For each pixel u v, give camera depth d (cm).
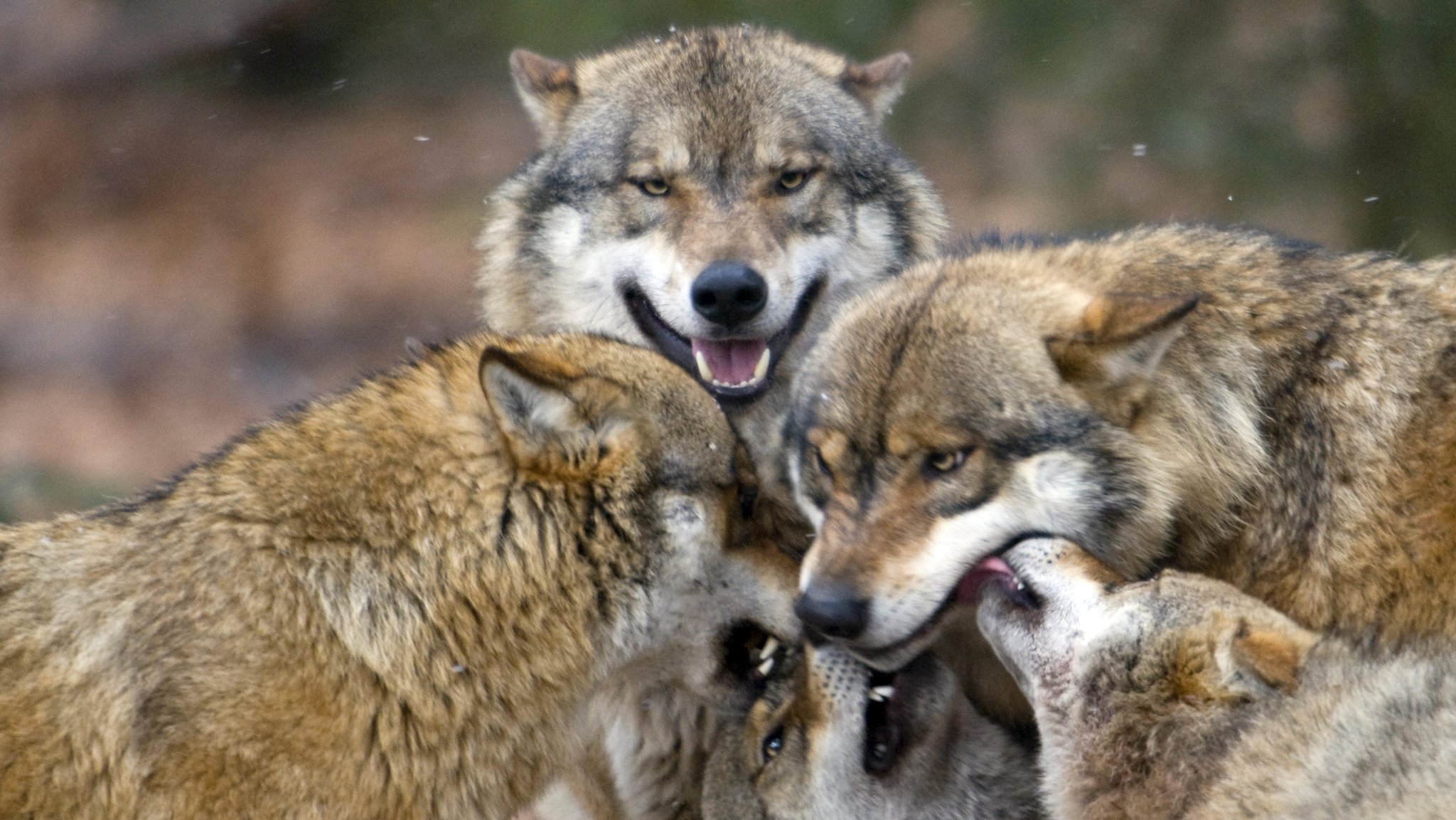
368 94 4600
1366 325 986
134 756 903
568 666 985
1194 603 923
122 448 3238
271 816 914
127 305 3828
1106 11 2517
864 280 1337
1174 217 2556
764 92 1309
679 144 1289
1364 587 942
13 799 900
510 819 1024
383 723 940
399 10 4553
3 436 3278
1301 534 964
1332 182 2442
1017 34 2545
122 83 4588
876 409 966
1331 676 900
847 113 1352
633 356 1012
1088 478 958
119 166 4369
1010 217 2689
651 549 990
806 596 944
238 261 3931
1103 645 938
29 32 4612
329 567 940
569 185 1344
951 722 1034
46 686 918
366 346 3622
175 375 3569
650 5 2720
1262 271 1020
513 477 968
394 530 953
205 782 903
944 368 959
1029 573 961
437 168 4216
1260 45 2475
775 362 1268
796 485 1032
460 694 959
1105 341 941
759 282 1224
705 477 1002
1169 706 922
